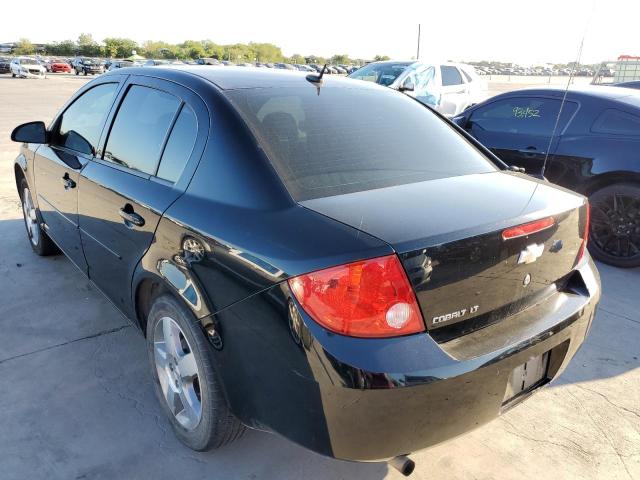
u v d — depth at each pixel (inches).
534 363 82.2
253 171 79.7
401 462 72.6
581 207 88.4
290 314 66.9
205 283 79.7
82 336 129.9
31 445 94.3
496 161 106.1
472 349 69.7
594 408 109.2
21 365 117.5
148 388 111.1
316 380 65.7
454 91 429.7
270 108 92.0
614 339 136.6
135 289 101.4
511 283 76.0
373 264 63.9
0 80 1321.4
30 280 159.5
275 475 90.4
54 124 145.9
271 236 71.2
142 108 107.9
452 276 68.6
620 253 189.8
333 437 67.5
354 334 64.5
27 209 176.9
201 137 89.1
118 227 104.0
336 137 91.1
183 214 84.4
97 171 114.5
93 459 91.8
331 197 77.4
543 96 212.8
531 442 99.1
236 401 79.0
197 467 91.1
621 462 94.7
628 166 184.2
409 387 63.9
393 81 383.6
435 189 83.4
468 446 97.8
